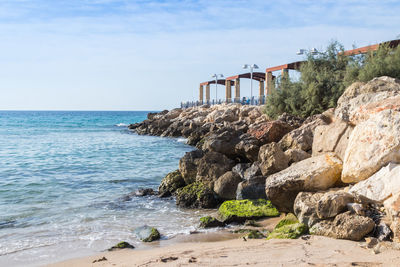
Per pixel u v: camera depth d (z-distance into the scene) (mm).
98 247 8375
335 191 8547
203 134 34031
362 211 7156
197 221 10586
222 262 6148
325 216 7535
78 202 12844
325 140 11523
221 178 12805
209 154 14422
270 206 10547
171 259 6641
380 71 19625
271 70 36750
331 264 5551
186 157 14703
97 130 58312
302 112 24781
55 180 16625
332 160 9352
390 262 5418
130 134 49156
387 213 6746
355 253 6031
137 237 9039
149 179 17266
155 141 37531
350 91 13984
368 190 7250
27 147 31062
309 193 8727
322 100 24062
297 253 6289
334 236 7062
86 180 16766
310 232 7602
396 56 19875
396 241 6188
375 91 13023
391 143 7609
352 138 8789
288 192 9305
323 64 27719
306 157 12469
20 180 16500
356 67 21984
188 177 14219
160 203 12852
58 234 9375
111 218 10914
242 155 16484
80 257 7668
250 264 5883
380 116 8188
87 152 27484
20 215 11133
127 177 17625
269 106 28812
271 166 11977
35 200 13031
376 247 6066
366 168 7863
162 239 8852
